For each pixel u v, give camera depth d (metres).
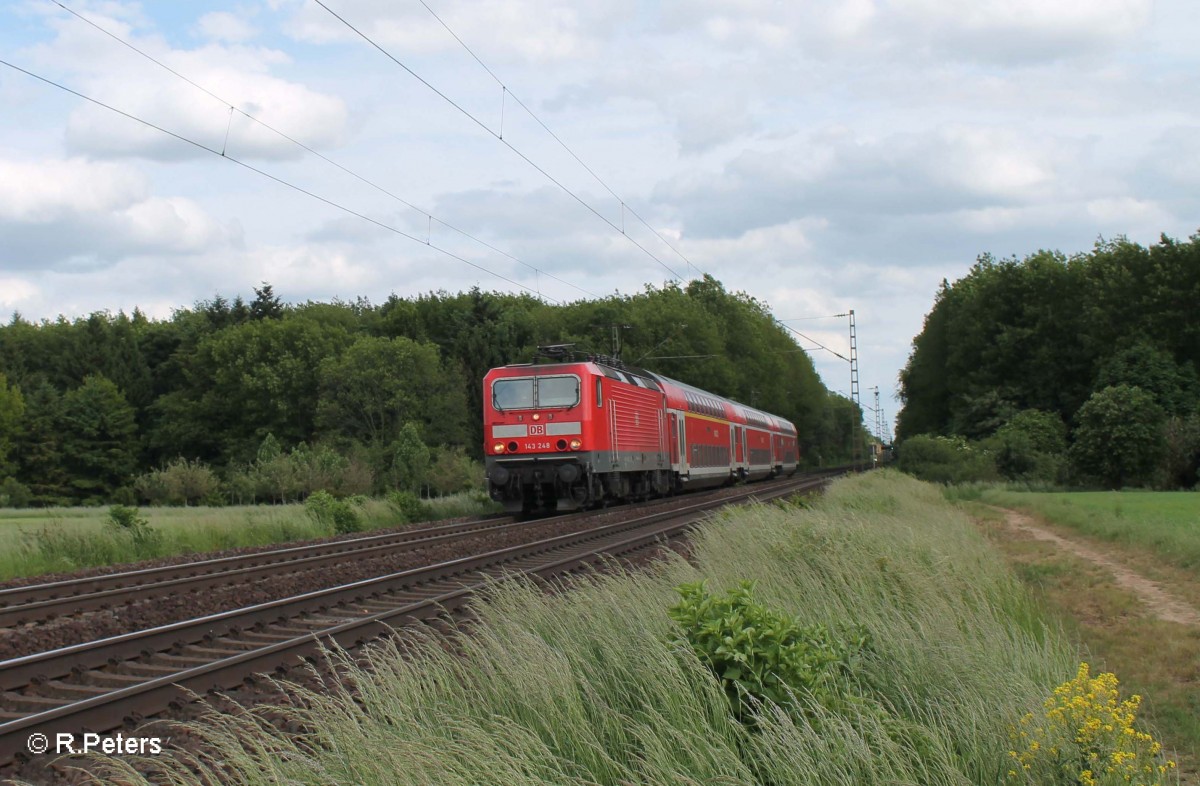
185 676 7.95
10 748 6.55
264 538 23.41
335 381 61.50
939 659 6.86
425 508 30.41
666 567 11.04
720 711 5.95
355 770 5.21
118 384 74.56
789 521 14.48
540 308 71.88
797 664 6.26
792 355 104.44
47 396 66.88
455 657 7.91
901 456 49.56
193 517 26.52
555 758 5.47
